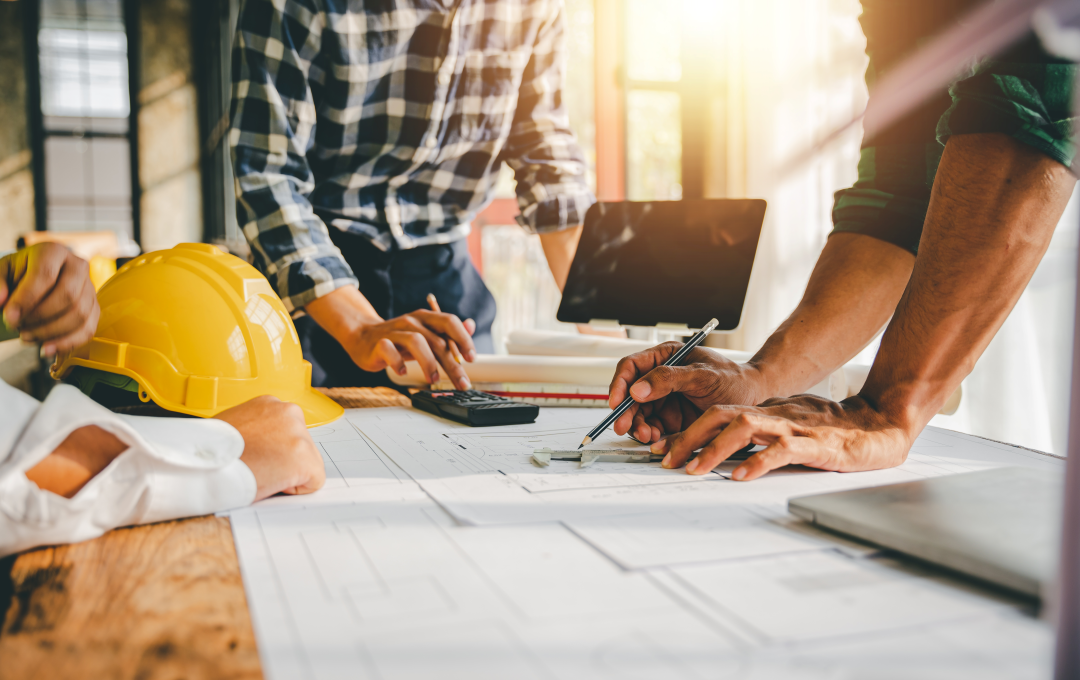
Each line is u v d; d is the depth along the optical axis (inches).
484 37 47.1
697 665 10.5
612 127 108.6
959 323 23.0
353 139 47.1
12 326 18.1
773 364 28.0
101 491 16.1
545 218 51.9
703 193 108.0
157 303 29.6
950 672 10.3
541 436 29.1
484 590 13.3
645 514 18.1
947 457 24.6
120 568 14.5
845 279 29.6
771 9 95.7
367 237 49.7
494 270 158.9
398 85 46.0
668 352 28.5
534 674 10.3
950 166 22.3
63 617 12.3
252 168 42.0
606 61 107.3
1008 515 15.8
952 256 22.6
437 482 21.4
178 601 13.0
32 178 192.9
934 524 15.2
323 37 42.8
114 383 28.8
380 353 37.2
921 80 26.0
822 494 17.7
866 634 11.5
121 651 11.1
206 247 32.1
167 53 194.7
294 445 20.0
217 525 17.3
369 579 13.9
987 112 20.7
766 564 14.5
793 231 93.2
